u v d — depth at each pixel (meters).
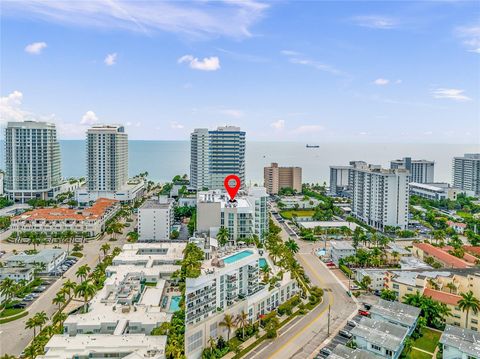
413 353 153.75
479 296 187.38
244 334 164.62
